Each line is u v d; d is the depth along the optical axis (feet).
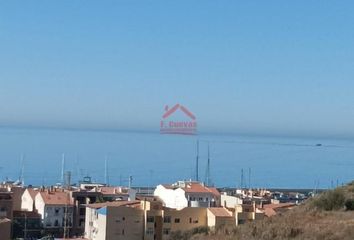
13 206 511.40
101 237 404.16
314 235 155.53
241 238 172.65
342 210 197.88
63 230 506.89
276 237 162.50
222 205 509.35
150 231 402.31
